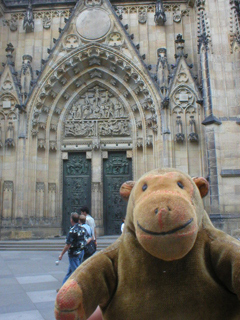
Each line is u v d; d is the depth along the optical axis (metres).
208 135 23.02
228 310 2.38
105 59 29.36
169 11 30.62
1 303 8.14
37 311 7.40
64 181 29.70
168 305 2.33
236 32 24.30
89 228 10.43
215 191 22.11
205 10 25.17
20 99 28.25
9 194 26.77
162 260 2.38
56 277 11.88
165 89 27.30
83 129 30.09
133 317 2.38
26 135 27.81
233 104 23.47
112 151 30.02
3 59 30.50
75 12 29.80
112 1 30.86
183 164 26.09
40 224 27.02
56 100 29.84
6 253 20.61
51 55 28.98
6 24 31.09
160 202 2.16
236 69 23.84
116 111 30.11
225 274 2.35
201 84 26.39
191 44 29.61
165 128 26.41
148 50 29.70
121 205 29.16
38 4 30.94
